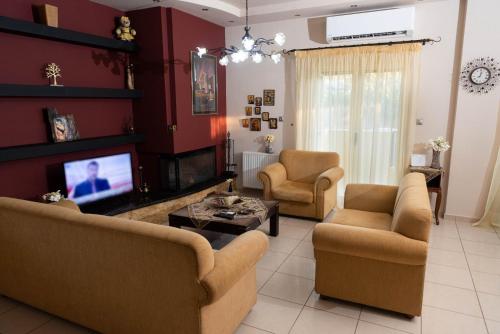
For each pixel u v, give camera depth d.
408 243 2.33
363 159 5.05
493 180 4.27
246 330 2.43
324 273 2.68
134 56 4.73
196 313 1.93
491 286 2.98
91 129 4.33
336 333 2.40
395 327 2.45
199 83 5.16
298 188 4.75
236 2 4.75
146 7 4.47
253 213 3.59
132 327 2.19
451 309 2.66
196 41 5.04
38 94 3.43
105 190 4.10
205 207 3.78
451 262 3.41
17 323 2.53
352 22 4.64
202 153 5.40
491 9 4.03
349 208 3.87
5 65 3.36
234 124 6.04
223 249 2.16
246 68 5.76
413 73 4.54
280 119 5.64
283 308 2.69
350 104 4.98
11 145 3.49
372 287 2.55
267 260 3.51
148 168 5.00
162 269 1.95
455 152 4.45
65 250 2.27
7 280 2.71
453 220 4.58
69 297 2.39
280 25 5.36
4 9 3.30
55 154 3.76
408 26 4.39
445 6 4.37
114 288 2.17
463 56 4.22
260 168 5.78
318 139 5.30
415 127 4.73
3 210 2.46
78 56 4.08
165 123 4.68
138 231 1.96
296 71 5.25
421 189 2.92
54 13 3.55
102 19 4.34
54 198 3.39
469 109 4.30
